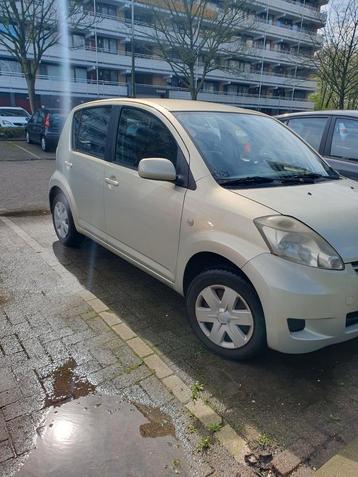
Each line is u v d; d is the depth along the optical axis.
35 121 14.41
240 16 24.48
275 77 45.28
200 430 2.07
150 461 1.88
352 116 4.94
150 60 36.69
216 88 42.72
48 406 2.18
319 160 3.51
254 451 1.97
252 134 3.27
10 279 3.70
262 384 2.43
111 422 2.09
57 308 3.21
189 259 2.70
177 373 2.50
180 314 3.21
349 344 2.89
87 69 34.81
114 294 3.48
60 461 1.86
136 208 3.15
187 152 2.79
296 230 2.27
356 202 2.70
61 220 4.50
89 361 2.56
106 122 3.69
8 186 7.87
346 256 2.29
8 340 2.75
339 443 2.03
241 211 2.40
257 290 2.27
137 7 31.67
